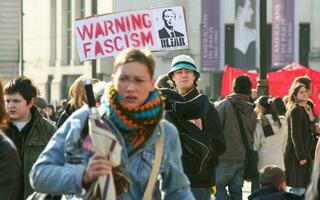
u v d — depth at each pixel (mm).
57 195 7152
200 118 11336
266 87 22812
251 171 16859
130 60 6457
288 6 59562
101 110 6566
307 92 16891
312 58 73500
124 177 6512
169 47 17969
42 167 6516
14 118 10477
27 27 89312
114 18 18031
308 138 16844
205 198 11578
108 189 6324
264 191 11828
